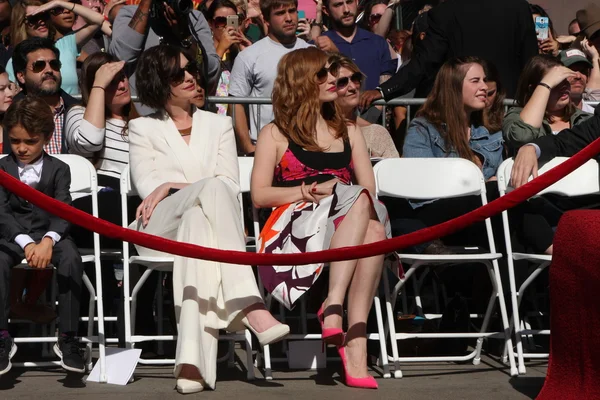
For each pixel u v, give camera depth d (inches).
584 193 287.1
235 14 396.5
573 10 521.3
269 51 362.3
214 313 240.1
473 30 356.5
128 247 265.6
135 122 272.2
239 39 393.4
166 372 265.4
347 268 245.8
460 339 286.5
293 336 264.8
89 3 439.2
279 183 264.4
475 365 277.7
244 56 362.3
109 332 307.0
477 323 312.7
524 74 307.9
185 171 269.0
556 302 211.8
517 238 289.1
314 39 435.2
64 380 250.4
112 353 254.7
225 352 289.4
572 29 484.1
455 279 313.7
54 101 313.3
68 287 248.2
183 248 213.6
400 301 336.2
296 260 213.6
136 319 281.7
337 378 255.8
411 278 331.6
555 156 283.1
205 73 332.8
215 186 246.7
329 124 269.1
